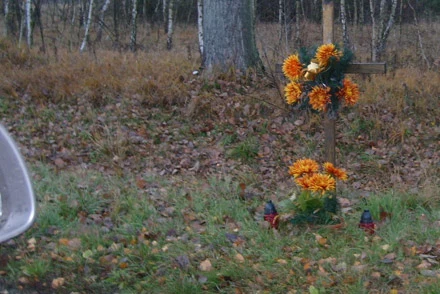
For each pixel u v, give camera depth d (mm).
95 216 6961
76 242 6188
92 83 12484
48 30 24828
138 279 5625
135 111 11695
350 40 20141
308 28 21391
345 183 9148
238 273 5625
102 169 9344
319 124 11125
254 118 11531
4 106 12156
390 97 12250
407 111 11984
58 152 10094
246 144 10430
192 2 29031
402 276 5547
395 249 6113
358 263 5836
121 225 6730
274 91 12133
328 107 6840
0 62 14703
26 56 15188
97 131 10859
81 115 11656
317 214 6656
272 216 6652
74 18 26000
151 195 7793
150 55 14938
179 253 6023
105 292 5469
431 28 24562
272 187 8758
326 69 6668
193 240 6395
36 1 20250
